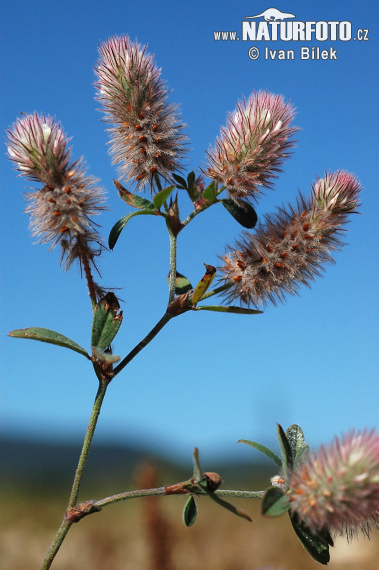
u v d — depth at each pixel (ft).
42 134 0.37
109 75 0.40
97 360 0.37
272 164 0.40
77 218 0.37
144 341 0.38
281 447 0.34
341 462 0.31
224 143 0.40
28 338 0.36
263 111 0.40
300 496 0.31
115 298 0.37
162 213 0.39
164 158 0.40
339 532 0.34
